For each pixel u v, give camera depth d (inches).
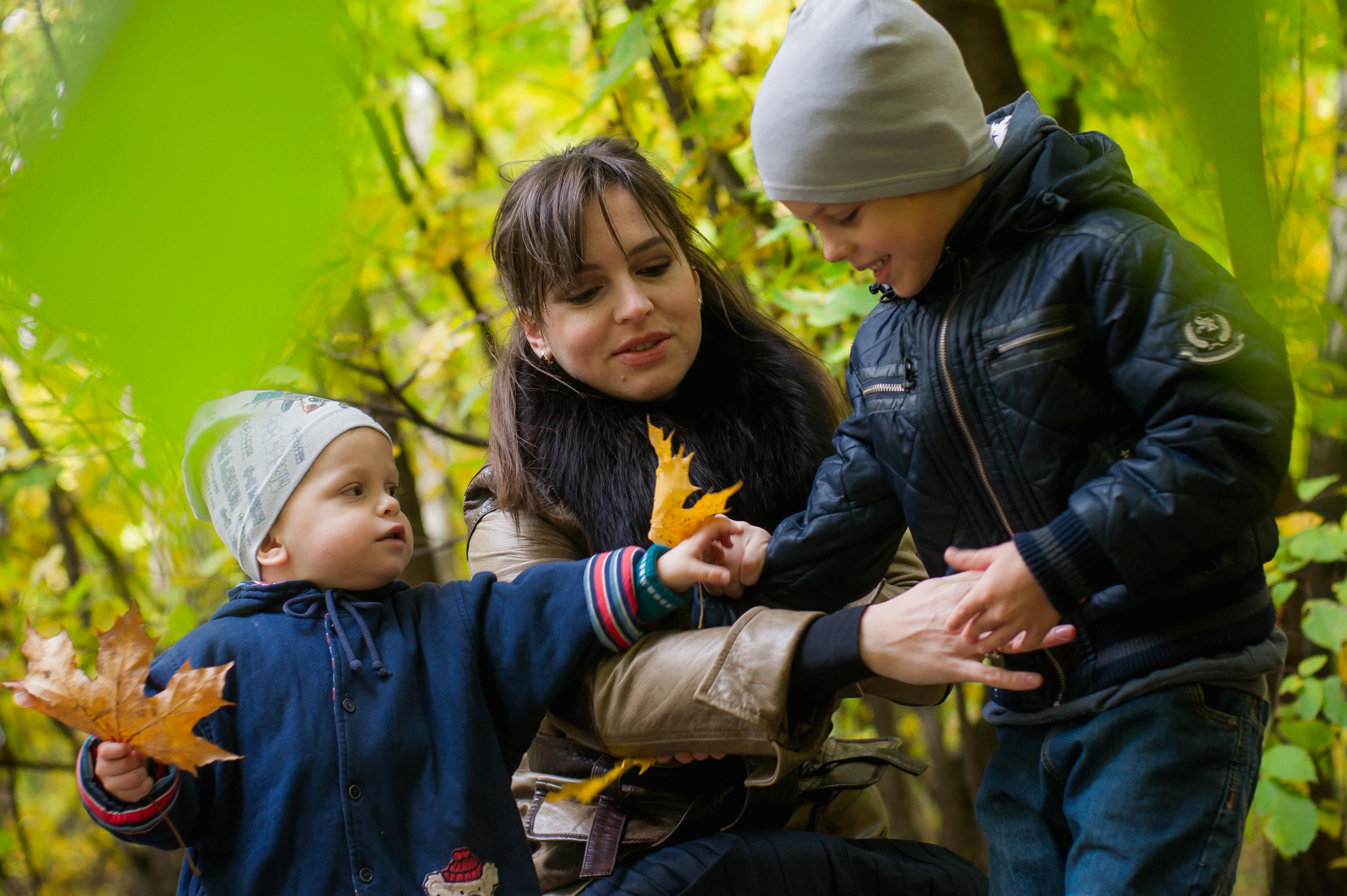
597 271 63.7
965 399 53.8
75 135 8.9
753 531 63.0
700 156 111.7
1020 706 57.9
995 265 53.8
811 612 57.0
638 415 67.4
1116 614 53.9
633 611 57.3
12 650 170.9
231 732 54.6
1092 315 51.4
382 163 99.7
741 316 72.2
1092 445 52.4
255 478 58.6
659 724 56.6
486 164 161.5
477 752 55.7
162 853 200.5
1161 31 11.5
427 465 169.2
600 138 69.6
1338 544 102.1
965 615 49.9
